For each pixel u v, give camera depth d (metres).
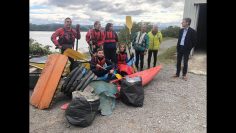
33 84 6.71
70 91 5.89
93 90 5.78
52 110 5.64
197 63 10.52
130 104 5.89
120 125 5.04
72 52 7.20
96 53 6.78
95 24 7.67
